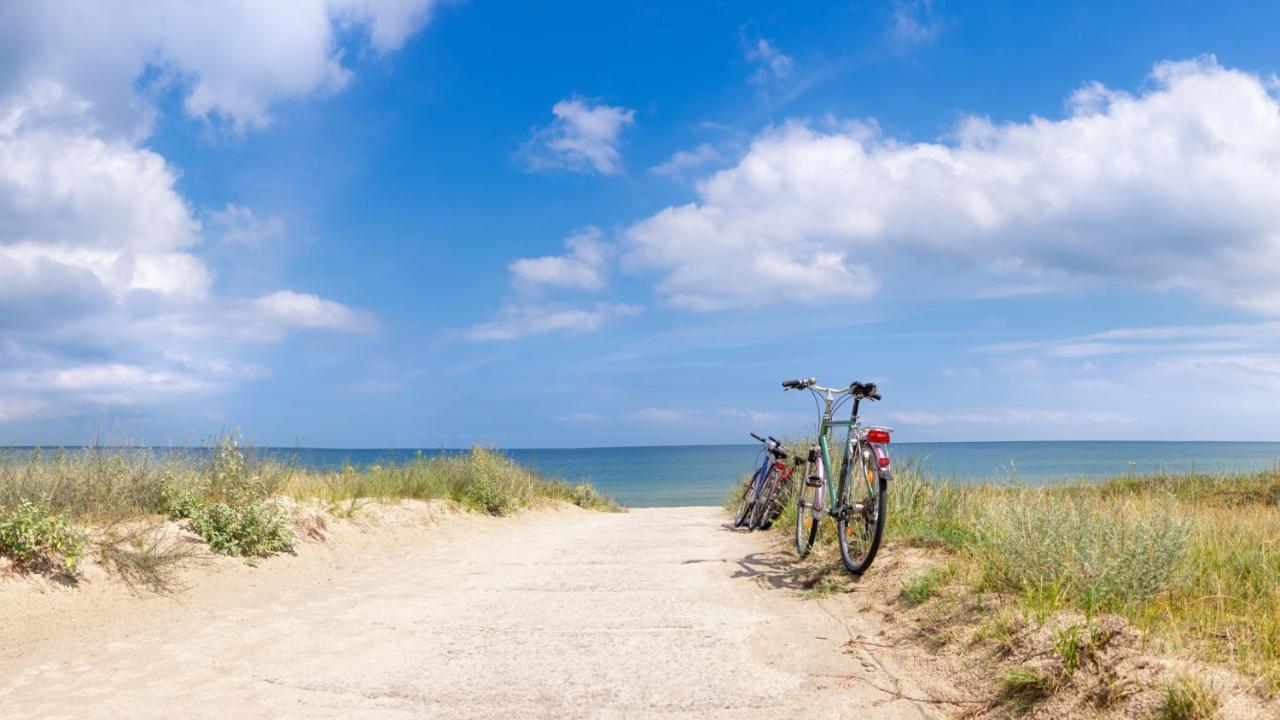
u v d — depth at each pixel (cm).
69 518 633
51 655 462
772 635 502
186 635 516
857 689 400
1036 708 347
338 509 988
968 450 13100
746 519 1136
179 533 724
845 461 671
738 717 367
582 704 387
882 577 589
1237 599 457
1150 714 311
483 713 377
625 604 602
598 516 1689
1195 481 1498
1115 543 471
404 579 730
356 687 415
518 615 574
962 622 458
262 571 723
